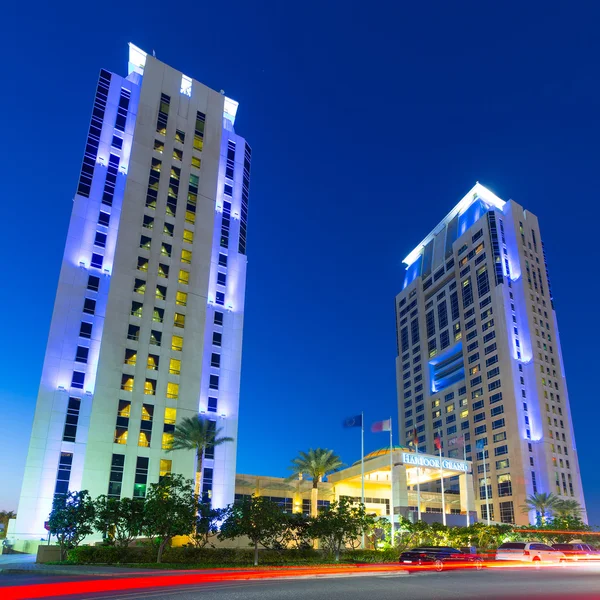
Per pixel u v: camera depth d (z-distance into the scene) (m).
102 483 64.81
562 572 32.56
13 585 22.25
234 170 95.69
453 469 81.56
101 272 74.31
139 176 82.12
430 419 150.25
